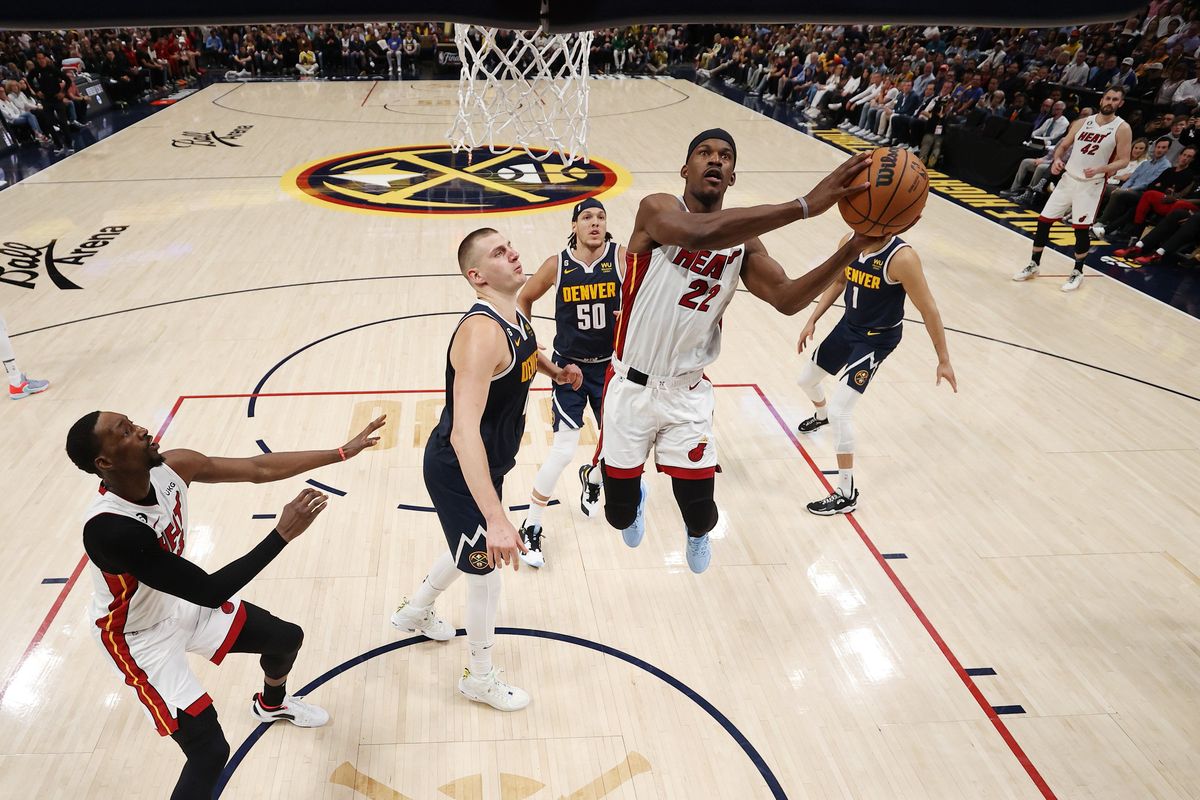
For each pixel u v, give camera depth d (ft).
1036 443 16.66
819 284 6.03
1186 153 26.73
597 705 10.65
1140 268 26.20
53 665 10.97
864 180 5.04
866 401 18.16
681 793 9.52
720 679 11.08
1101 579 13.03
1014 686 11.09
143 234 27.66
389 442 16.05
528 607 12.27
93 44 51.13
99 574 7.68
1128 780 9.82
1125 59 36.52
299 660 11.19
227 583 7.27
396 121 47.70
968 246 28.12
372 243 27.22
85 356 19.15
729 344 20.56
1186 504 14.84
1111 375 19.40
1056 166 23.66
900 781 9.73
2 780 9.43
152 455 7.48
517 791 9.48
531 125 45.34
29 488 14.48
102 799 9.27
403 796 9.39
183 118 47.73
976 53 43.16
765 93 59.77
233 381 18.15
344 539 13.48
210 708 8.41
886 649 11.64
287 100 54.19
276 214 30.12
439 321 21.38
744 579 12.92
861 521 14.33
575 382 11.09
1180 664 11.49
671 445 8.51
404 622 11.23
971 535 14.01
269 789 9.41
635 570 13.08
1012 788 9.69
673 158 39.50
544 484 12.94
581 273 12.34
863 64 48.91
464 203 31.89
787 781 9.70
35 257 25.34
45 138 41.70
